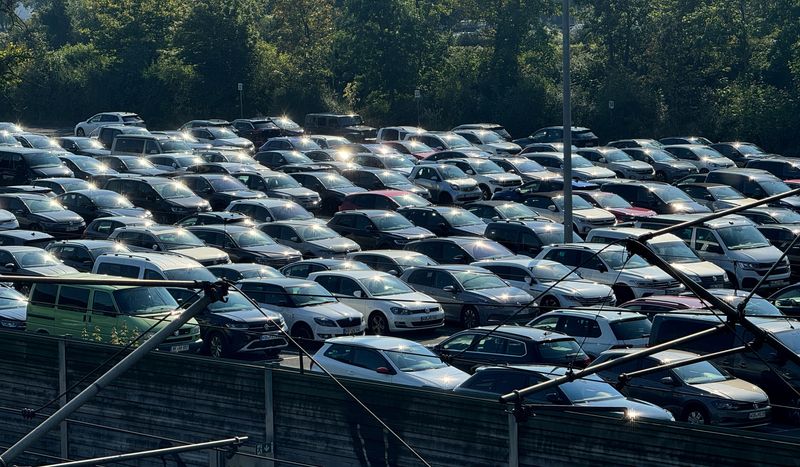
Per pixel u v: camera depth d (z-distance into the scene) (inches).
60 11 4448.8
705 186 1599.4
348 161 2041.1
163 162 1899.6
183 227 1318.9
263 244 1284.4
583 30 3161.9
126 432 684.1
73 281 392.5
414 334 1061.8
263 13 3919.8
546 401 681.0
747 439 510.0
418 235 1358.3
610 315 872.9
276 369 658.8
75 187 1615.4
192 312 394.0
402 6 3002.0
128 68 3149.6
